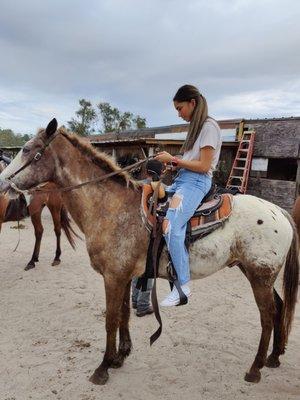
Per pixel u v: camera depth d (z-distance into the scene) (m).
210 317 4.50
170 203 2.93
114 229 3.05
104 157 3.27
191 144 3.01
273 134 9.20
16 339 3.84
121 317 3.35
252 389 3.08
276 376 3.27
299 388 3.11
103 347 3.71
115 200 3.13
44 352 3.59
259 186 9.57
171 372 3.31
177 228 2.85
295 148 8.67
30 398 2.92
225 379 3.22
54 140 3.23
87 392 3.01
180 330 4.12
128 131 15.34
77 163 3.25
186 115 3.06
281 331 3.33
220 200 3.06
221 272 6.43
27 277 5.83
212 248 2.98
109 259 3.05
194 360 3.52
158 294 5.28
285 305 3.24
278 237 3.02
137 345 3.78
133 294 4.53
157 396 2.98
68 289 5.34
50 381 3.14
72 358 3.49
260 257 3.01
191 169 2.93
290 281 3.20
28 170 3.19
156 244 2.86
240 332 4.12
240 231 3.03
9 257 6.97
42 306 4.72
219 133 2.99
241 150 9.75
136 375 3.26
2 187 3.18
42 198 6.09
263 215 3.05
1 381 3.12
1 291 5.21
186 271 2.91
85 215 3.20
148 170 3.92
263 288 3.07
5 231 9.43
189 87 2.98
